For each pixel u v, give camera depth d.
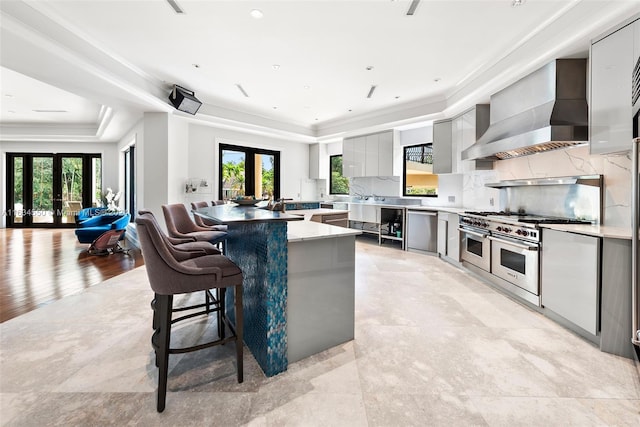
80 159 8.96
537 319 2.73
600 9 2.38
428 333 2.45
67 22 3.02
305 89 4.96
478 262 3.93
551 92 3.11
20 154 8.80
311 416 1.54
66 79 3.69
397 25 3.06
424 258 5.22
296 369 1.95
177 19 2.98
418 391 1.73
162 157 5.18
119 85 3.91
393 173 6.43
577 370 1.94
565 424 1.49
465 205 5.33
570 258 2.47
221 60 3.89
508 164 4.25
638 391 1.73
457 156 5.06
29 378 1.83
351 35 3.26
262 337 1.94
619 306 2.12
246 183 7.05
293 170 7.93
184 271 1.61
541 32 3.01
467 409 1.59
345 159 7.40
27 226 8.92
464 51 3.59
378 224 6.68
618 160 2.68
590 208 2.95
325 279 2.16
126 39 3.37
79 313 2.81
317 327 2.14
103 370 1.92
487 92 4.10
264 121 6.66
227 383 1.80
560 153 3.35
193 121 5.69
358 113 6.40
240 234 2.41
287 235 2.06
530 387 1.77
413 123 5.86
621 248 2.11
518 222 3.08
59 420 1.50
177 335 2.42
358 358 2.08
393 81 4.55
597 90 2.52
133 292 3.40
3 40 2.77
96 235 5.89
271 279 1.86
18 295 3.30
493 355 2.12
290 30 3.17
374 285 3.71
